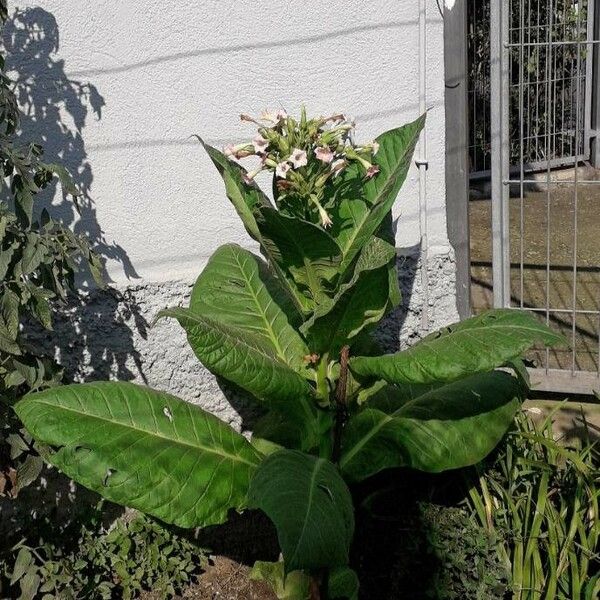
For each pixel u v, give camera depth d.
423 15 1.92
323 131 1.64
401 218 2.03
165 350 1.97
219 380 1.78
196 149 1.93
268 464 1.44
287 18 1.90
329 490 1.41
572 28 4.16
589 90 4.24
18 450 1.58
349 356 1.70
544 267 3.32
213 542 1.95
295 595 1.63
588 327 2.75
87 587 1.72
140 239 1.94
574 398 2.20
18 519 1.90
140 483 1.47
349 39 1.92
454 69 1.96
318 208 1.55
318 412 1.67
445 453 1.59
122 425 1.53
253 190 1.64
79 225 1.90
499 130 2.05
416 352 1.47
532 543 1.55
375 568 1.67
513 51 4.11
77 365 1.92
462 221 2.04
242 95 1.92
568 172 4.37
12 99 1.67
